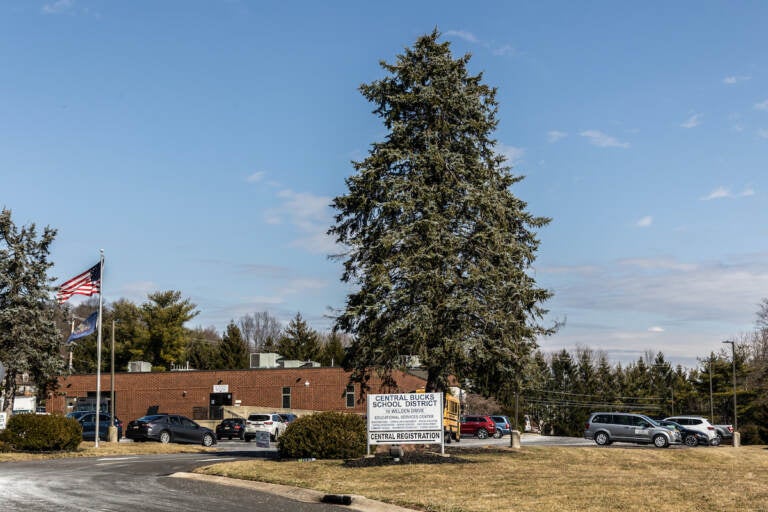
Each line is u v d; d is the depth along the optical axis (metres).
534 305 31.25
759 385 78.69
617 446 45.78
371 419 26.17
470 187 30.50
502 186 32.88
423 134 31.11
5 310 49.09
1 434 33.50
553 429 103.81
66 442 34.47
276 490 20.42
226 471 24.05
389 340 29.69
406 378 64.25
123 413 71.12
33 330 50.09
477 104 31.75
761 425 72.88
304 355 99.94
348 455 27.66
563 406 104.19
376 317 29.62
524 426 89.94
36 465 27.61
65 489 19.44
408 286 29.56
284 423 53.84
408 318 28.72
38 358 50.00
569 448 37.53
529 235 32.84
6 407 50.09
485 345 29.88
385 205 29.61
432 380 31.12
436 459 25.97
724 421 93.88
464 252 30.80
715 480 21.33
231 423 53.88
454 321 29.83
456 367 31.22
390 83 32.22
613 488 19.17
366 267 30.75
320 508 17.00
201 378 69.44
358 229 31.84
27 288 50.50
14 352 49.25
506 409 89.69
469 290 29.75
